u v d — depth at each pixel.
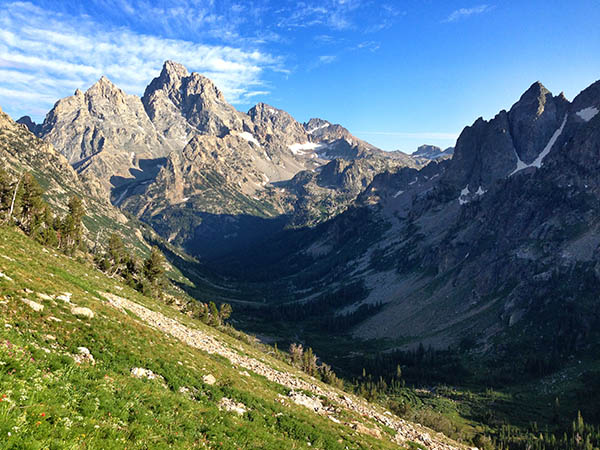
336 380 139.88
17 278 29.64
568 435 137.25
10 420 11.59
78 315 29.14
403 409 120.19
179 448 16.42
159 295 131.75
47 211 128.25
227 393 30.36
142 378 24.47
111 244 151.88
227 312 174.88
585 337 193.50
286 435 27.05
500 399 174.75
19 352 17.02
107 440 13.95
